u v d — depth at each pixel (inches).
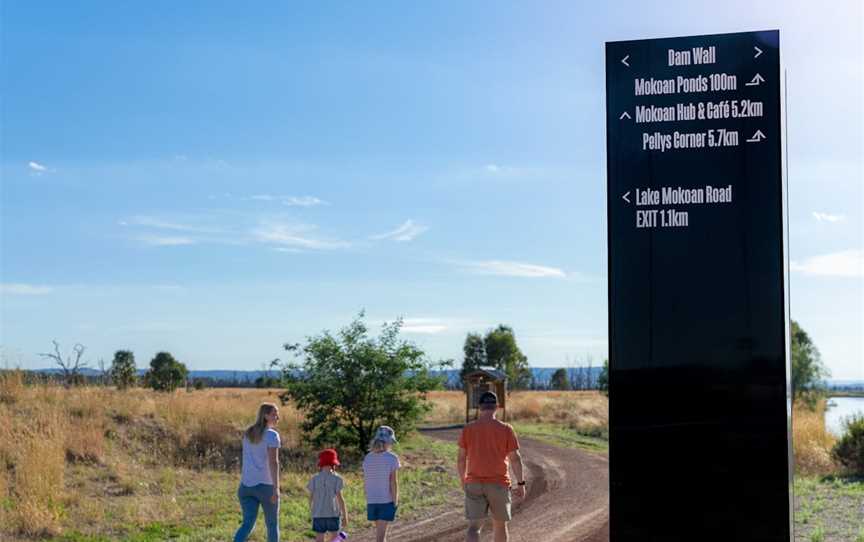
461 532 528.4
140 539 505.4
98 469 702.5
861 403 2436.0
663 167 361.7
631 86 366.0
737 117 355.9
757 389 347.6
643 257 361.1
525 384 2847.0
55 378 955.3
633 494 354.3
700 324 354.3
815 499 633.0
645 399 356.5
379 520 400.8
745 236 352.8
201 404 987.9
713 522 346.9
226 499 643.5
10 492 595.2
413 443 1130.7
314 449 973.2
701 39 360.2
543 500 695.7
